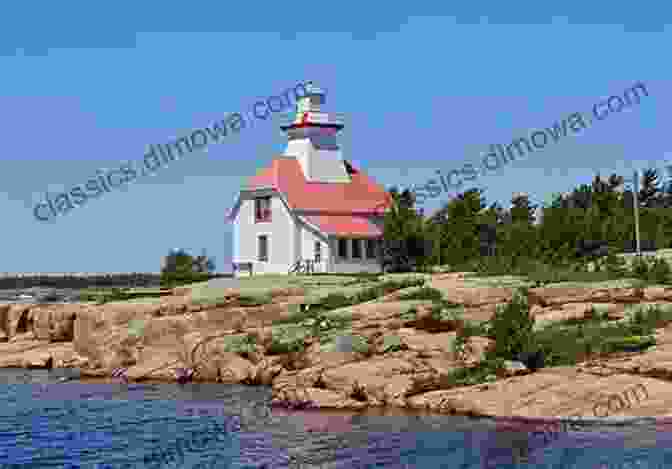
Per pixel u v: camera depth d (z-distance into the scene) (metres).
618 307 53.31
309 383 46.91
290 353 53.22
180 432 41.22
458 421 40.88
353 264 88.62
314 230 87.69
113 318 63.59
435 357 47.34
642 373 42.94
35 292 125.19
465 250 87.12
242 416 43.94
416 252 86.62
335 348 49.66
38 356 66.12
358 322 54.78
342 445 37.72
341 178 92.69
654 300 54.94
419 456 35.72
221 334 57.19
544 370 44.78
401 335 50.22
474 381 44.69
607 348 46.19
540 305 56.19
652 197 124.81
